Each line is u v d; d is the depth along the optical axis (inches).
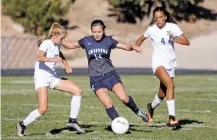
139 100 1610.5
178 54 4045.3
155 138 892.6
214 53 4079.7
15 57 3826.3
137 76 2770.7
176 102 1509.6
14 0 4357.8
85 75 2861.7
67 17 4594.0
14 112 1269.7
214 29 4712.1
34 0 4345.5
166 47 1000.2
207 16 4970.5
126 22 4685.0
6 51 3403.1
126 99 923.4
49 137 906.7
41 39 914.1
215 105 1432.1
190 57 3991.1
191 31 4667.8
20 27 4350.4
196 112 1277.1
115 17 4729.3
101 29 925.8
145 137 901.2
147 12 4719.5
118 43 933.8
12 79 2566.4
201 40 4414.4
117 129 924.6
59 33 904.9
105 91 924.6
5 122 1090.7
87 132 958.4
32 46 3983.8
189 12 4938.5
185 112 1275.8
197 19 4901.6
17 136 917.2
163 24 990.4
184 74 2906.0
